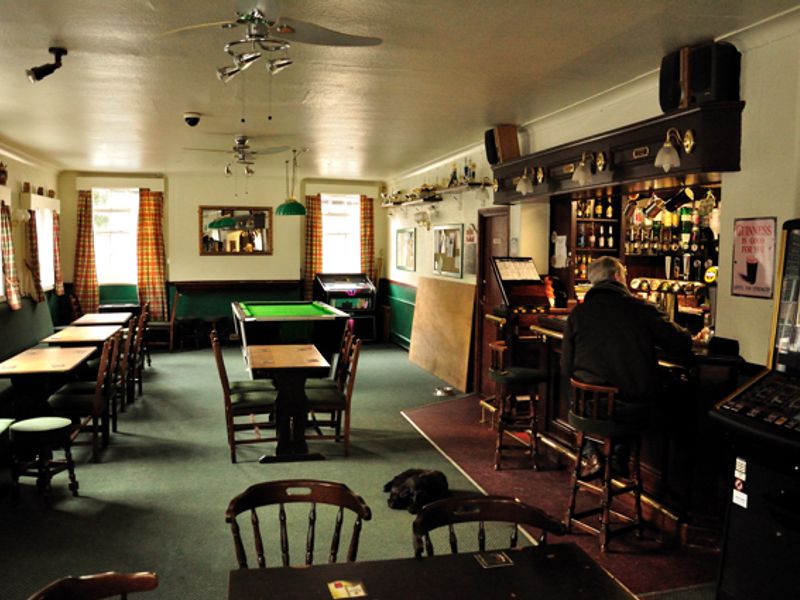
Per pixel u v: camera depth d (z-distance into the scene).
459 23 3.38
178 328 10.48
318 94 4.99
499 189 6.33
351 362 5.69
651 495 3.93
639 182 4.29
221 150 8.17
